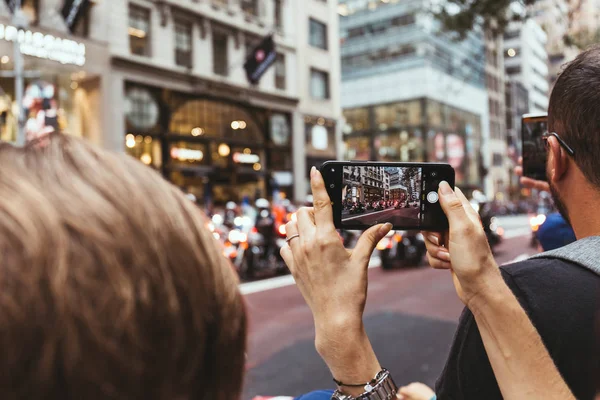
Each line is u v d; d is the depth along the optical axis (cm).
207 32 2131
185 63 2048
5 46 1438
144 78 1858
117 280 37
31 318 34
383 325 597
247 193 2327
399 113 4494
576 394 71
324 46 2853
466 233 71
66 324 34
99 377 35
